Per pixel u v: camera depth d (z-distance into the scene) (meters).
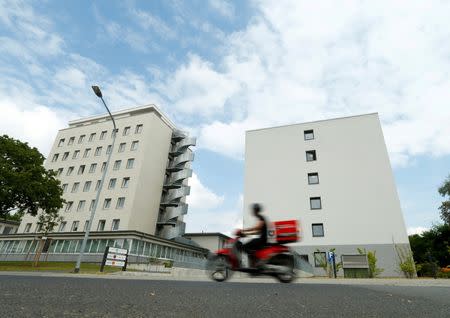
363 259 28.00
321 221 30.91
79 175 44.47
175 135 49.62
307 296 3.23
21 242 37.97
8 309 1.95
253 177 35.78
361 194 30.97
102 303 2.39
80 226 39.62
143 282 4.86
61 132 50.41
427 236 42.62
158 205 43.53
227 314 2.21
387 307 2.61
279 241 6.17
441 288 4.79
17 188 24.91
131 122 45.59
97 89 19.17
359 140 33.66
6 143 26.06
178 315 2.11
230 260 6.38
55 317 1.84
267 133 38.03
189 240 42.19
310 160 34.62
